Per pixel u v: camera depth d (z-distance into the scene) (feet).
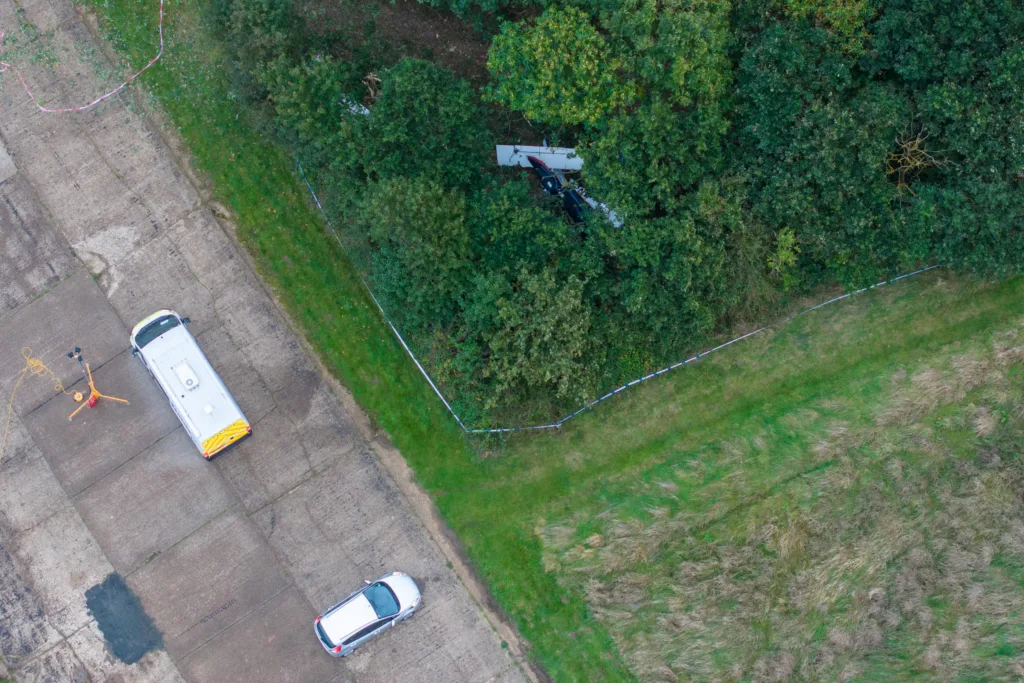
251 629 74.90
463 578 75.66
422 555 75.97
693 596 72.90
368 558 75.87
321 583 75.51
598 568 73.87
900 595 72.43
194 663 74.59
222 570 75.56
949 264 69.41
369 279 76.74
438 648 74.79
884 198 68.13
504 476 76.54
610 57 67.05
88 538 75.82
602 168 69.26
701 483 74.79
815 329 77.00
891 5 67.41
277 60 66.23
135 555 75.66
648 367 75.77
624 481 75.87
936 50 66.49
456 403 74.95
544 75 66.39
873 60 68.03
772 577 72.74
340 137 67.56
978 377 75.36
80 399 76.74
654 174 67.26
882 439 74.90
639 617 73.56
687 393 76.79
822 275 74.43
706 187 66.54
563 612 74.43
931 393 75.15
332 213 74.64
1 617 75.20
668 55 64.18
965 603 72.23
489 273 68.39
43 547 75.77
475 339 71.72
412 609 73.97
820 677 71.41
